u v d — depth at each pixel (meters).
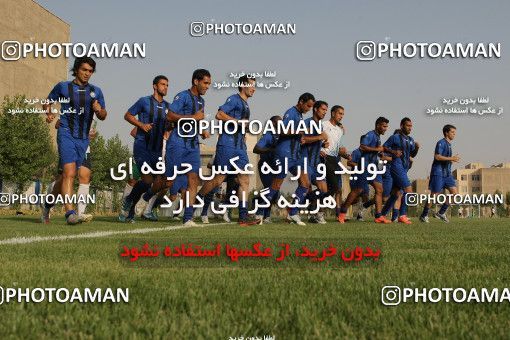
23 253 7.22
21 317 3.44
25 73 86.50
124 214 20.48
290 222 22.58
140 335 3.09
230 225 18.64
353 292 4.40
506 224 23.72
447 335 3.13
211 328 3.26
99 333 3.12
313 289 4.51
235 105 17.27
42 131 59.88
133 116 18.94
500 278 5.20
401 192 27.77
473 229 16.95
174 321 3.39
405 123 25.58
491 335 3.12
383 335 3.12
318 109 20.11
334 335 3.13
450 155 27.67
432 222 27.45
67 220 15.88
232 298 4.10
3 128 57.34
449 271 5.68
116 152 72.75
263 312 3.61
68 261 6.36
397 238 11.25
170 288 4.41
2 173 57.44
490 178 186.62
